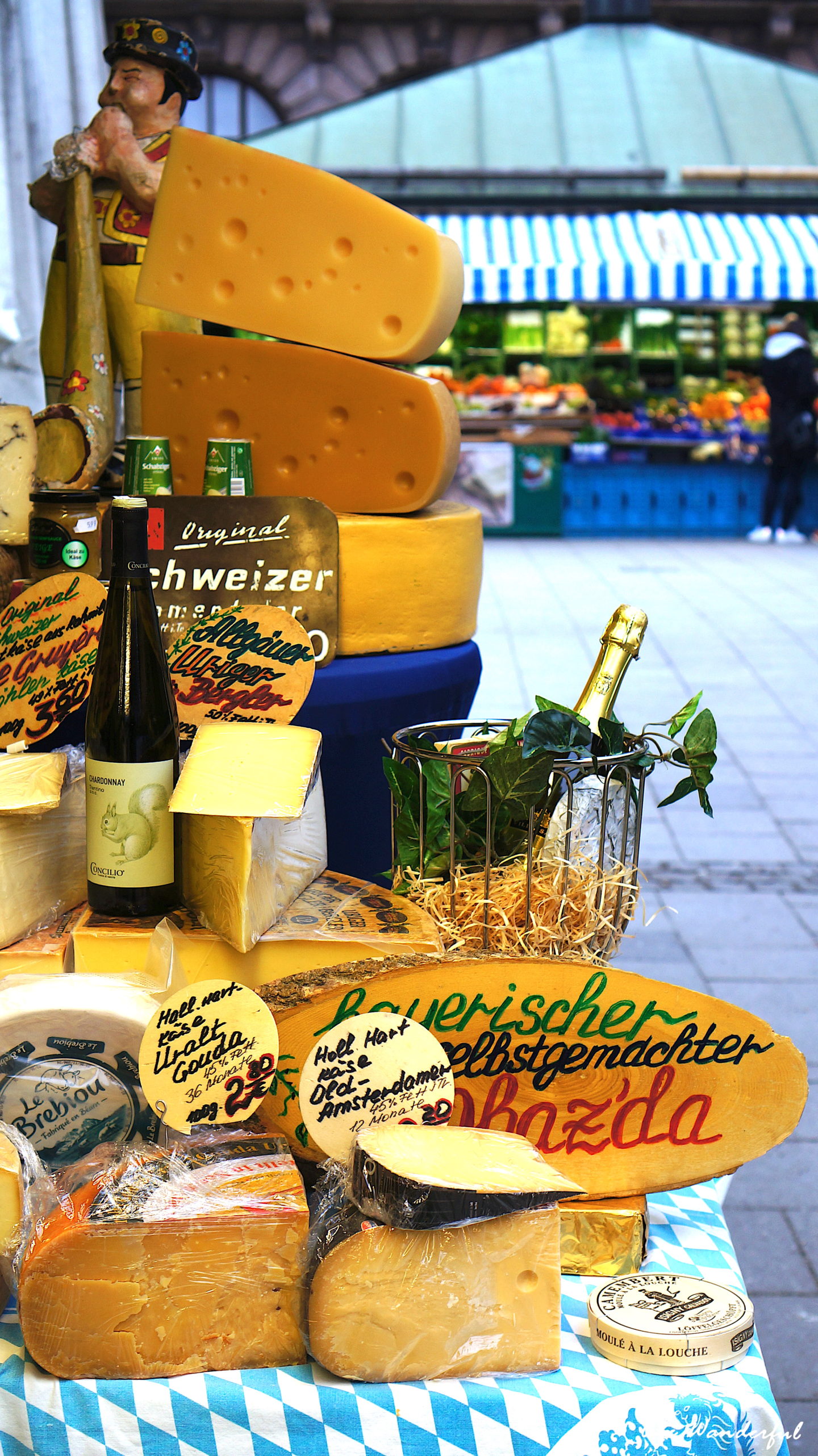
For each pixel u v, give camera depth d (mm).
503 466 12180
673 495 12359
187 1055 993
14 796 1074
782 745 5734
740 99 14422
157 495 1478
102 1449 908
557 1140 1098
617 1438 905
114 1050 1005
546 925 1178
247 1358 932
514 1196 909
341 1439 906
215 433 1661
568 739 1133
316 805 1260
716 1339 947
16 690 1310
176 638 1448
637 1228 1075
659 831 4902
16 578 1506
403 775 1252
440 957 1079
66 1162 1022
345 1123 1007
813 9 16719
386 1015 1012
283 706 1299
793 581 9688
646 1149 1099
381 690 1505
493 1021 1077
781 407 11727
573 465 12289
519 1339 932
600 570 10203
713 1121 1096
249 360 1621
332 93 16578
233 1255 916
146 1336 915
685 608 8508
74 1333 908
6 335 2559
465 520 1624
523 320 13125
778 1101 1096
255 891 1080
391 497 1590
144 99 1673
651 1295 1013
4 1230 945
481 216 13008
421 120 14289
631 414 12836
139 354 1760
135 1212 912
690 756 1201
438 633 1605
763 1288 2490
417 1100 1020
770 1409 934
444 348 13102
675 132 14047
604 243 12281
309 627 1470
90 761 1135
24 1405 912
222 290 1667
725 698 6352
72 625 1296
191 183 1655
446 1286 917
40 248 2664
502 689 6250
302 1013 1056
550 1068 1088
